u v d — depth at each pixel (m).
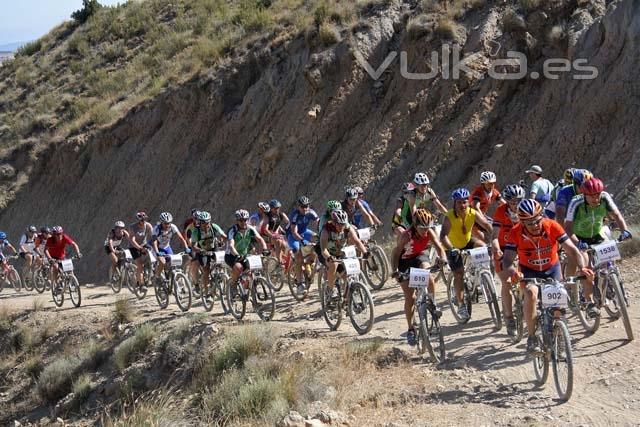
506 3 27.17
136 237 21.75
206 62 37.69
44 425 16.64
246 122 33.41
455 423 8.62
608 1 24.62
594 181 10.49
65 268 23.03
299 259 17.58
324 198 27.67
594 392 8.94
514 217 11.02
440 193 24.14
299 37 33.81
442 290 16.42
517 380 9.70
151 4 55.00
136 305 21.38
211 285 17.75
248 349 13.64
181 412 11.87
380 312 15.14
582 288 10.97
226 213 31.56
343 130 29.31
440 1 29.39
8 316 23.97
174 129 36.41
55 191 40.88
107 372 17.48
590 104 21.67
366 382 10.68
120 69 47.94
